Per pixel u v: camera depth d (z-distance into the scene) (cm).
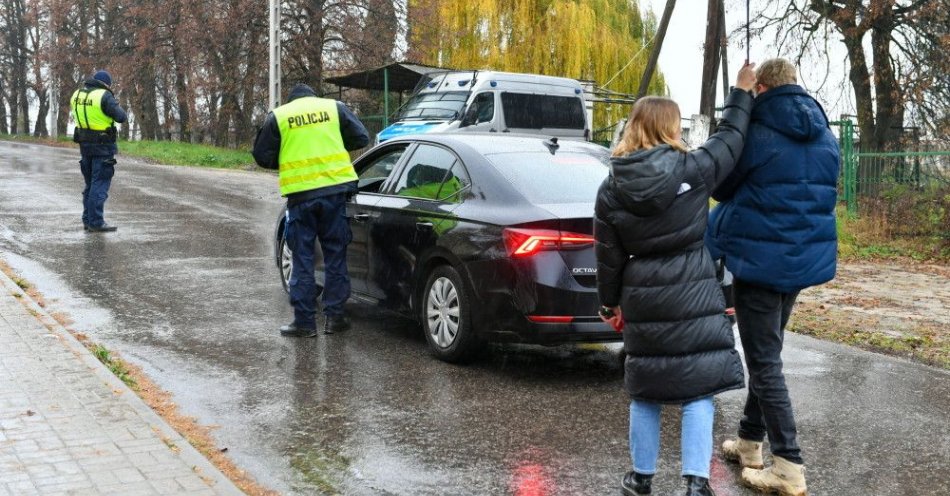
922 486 466
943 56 2181
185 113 4747
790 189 429
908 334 870
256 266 1052
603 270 416
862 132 2452
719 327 412
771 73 436
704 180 411
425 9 3189
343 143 777
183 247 1166
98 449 452
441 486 450
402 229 729
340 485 449
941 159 1733
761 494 450
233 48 3809
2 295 802
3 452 444
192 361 669
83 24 4953
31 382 557
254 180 2311
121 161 2878
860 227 1716
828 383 668
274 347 715
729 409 600
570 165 708
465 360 679
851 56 2452
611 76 3200
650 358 412
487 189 674
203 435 514
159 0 4116
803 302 1060
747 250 436
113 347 700
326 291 770
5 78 6550
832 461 500
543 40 3123
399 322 816
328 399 589
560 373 667
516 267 623
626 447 513
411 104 1911
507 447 508
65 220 1352
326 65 3575
